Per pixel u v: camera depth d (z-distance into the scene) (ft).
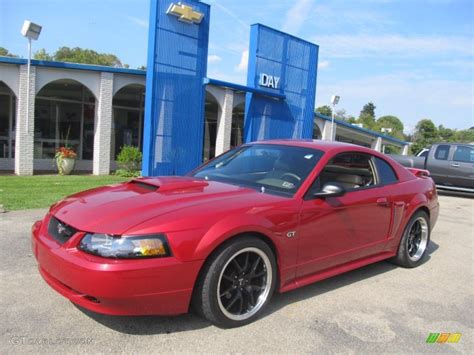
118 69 48.01
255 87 47.29
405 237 17.01
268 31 47.67
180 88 39.63
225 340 10.31
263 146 15.78
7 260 15.19
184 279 9.90
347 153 14.88
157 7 37.01
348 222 13.83
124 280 9.25
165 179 13.47
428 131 310.65
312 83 54.13
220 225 10.34
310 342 10.51
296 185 12.91
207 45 41.09
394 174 16.84
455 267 18.13
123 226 9.71
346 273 16.33
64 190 32.63
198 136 41.75
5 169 51.78
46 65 43.55
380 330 11.45
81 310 11.42
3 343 9.61
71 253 9.75
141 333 10.38
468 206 38.75
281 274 11.99
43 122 53.31
